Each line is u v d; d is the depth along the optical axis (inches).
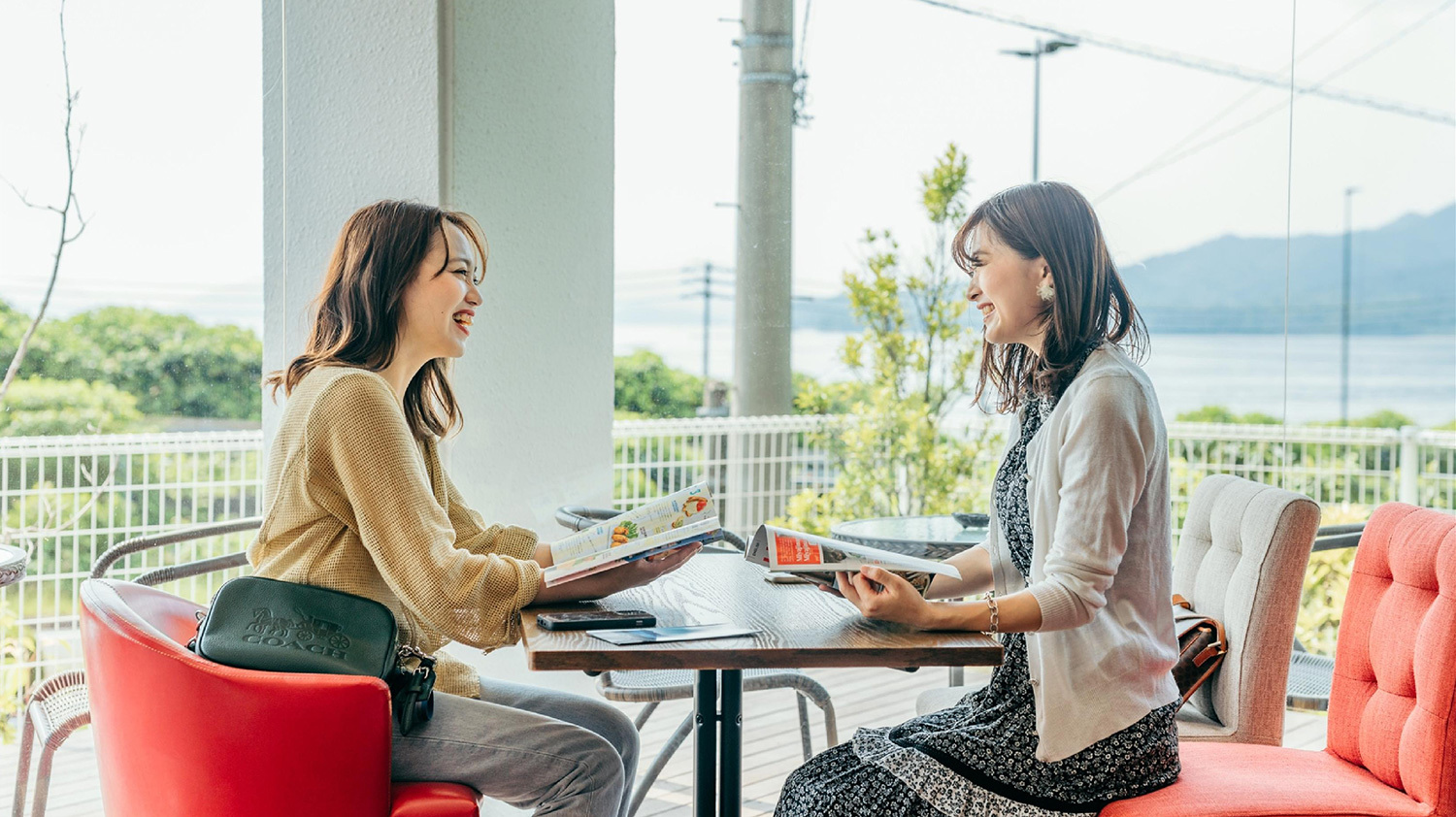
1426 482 174.9
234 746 56.4
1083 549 55.1
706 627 57.0
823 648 52.3
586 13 111.1
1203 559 83.4
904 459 191.5
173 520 130.3
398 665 61.7
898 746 59.2
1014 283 61.2
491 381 105.9
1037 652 58.3
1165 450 59.9
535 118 107.0
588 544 64.3
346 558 63.7
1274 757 66.8
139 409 127.6
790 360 204.5
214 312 128.7
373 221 69.1
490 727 64.3
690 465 183.9
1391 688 62.9
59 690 86.4
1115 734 57.3
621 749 75.5
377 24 98.3
